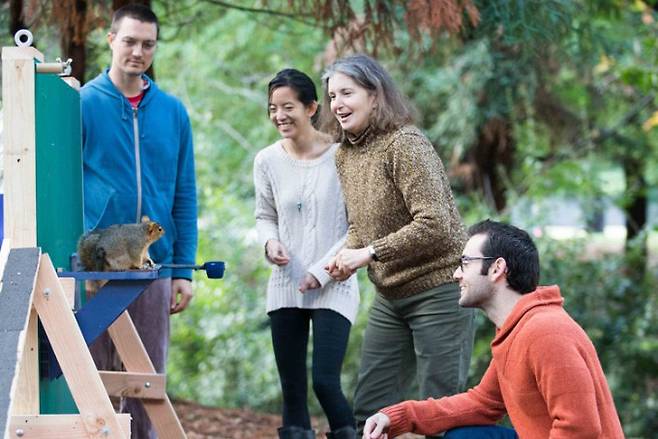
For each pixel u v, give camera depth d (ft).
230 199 41.83
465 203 37.29
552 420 11.73
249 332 40.40
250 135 47.60
